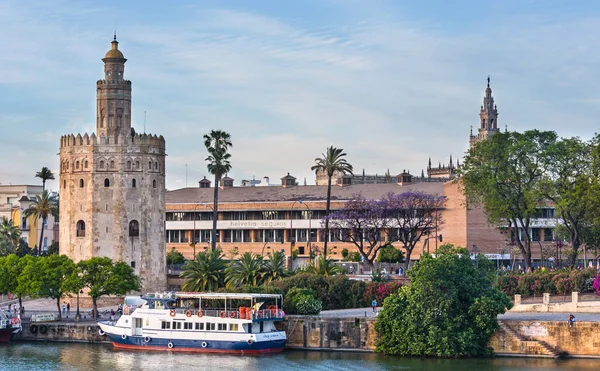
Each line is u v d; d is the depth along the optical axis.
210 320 127.25
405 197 181.75
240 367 116.69
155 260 169.75
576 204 158.50
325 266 150.62
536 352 118.12
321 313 134.75
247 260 149.00
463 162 171.50
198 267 150.75
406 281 145.88
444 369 112.38
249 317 125.75
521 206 165.25
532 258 195.38
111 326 132.38
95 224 166.75
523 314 127.94
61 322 141.25
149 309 130.50
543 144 167.25
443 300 119.31
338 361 118.62
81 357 125.38
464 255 126.19
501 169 165.62
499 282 139.38
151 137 170.50
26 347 133.75
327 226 178.75
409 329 120.19
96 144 167.38
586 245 177.62
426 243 198.00
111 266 148.12
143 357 125.00
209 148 180.88
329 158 180.75
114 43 173.25
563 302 131.62
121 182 167.75
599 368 110.62
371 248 179.38
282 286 140.12
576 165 163.75
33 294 142.75
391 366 114.62
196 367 117.38
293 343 128.38
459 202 195.25
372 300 139.50
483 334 119.75
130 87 173.00
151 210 169.88
